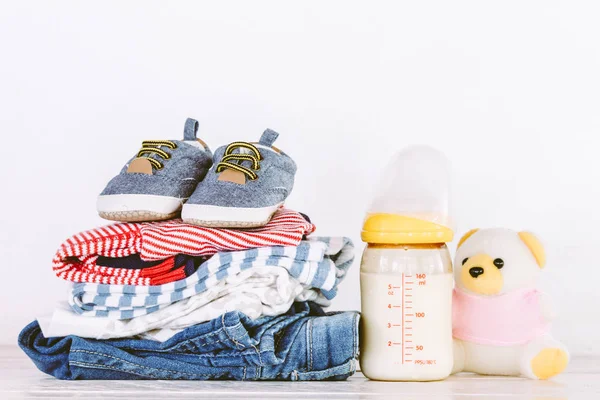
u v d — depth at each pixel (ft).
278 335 4.31
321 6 6.28
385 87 6.24
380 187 4.59
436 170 4.57
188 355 4.24
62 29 6.31
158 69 6.30
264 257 4.24
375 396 3.76
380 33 6.26
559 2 6.23
